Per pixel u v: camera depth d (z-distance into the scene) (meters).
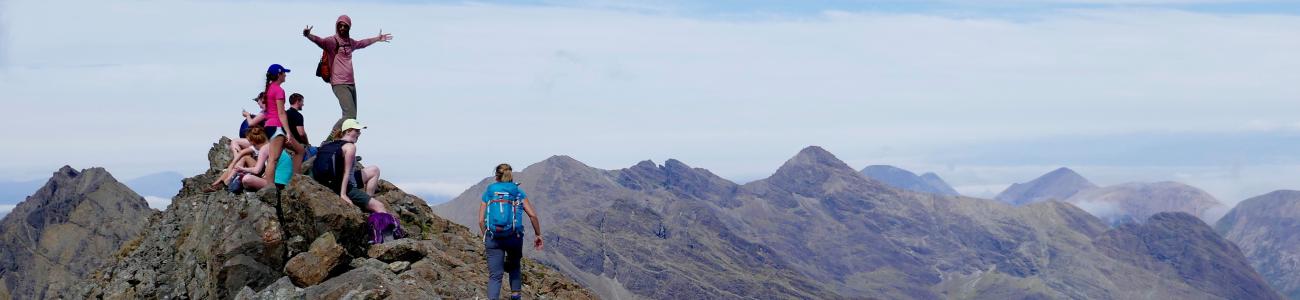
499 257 17.53
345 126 19.70
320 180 19.47
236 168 19.55
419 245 18.83
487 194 17.66
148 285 19.30
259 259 17.06
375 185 20.91
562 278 23.22
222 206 18.67
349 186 19.88
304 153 20.94
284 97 20.75
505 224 17.33
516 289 17.97
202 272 18.47
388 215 19.27
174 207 23.22
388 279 16.98
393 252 18.11
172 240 21.16
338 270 17.16
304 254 16.97
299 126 21.19
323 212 17.42
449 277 18.39
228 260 16.91
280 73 20.92
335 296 16.30
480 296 18.06
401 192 23.95
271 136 21.14
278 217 17.89
